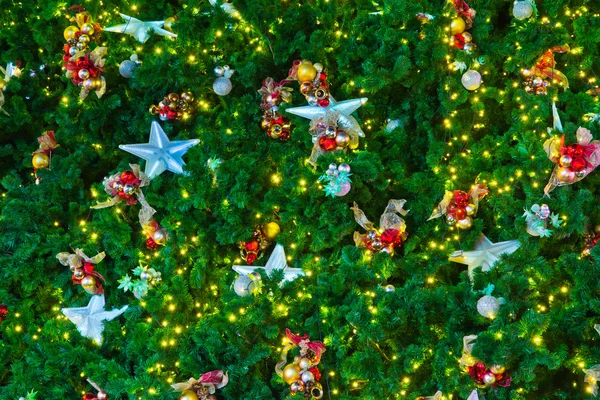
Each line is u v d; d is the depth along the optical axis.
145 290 2.57
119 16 3.03
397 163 2.61
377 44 2.63
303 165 2.64
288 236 2.65
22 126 3.17
